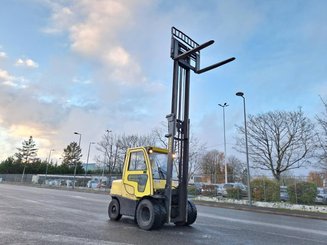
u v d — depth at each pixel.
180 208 10.66
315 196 26.73
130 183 11.36
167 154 11.38
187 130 11.33
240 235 9.90
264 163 45.78
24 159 117.94
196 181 40.19
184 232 9.73
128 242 7.77
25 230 8.76
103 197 30.72
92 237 8.19
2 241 7.19
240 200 31.56
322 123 32.78
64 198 24.48
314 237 10.51
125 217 12.95
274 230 11.88
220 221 13.93
